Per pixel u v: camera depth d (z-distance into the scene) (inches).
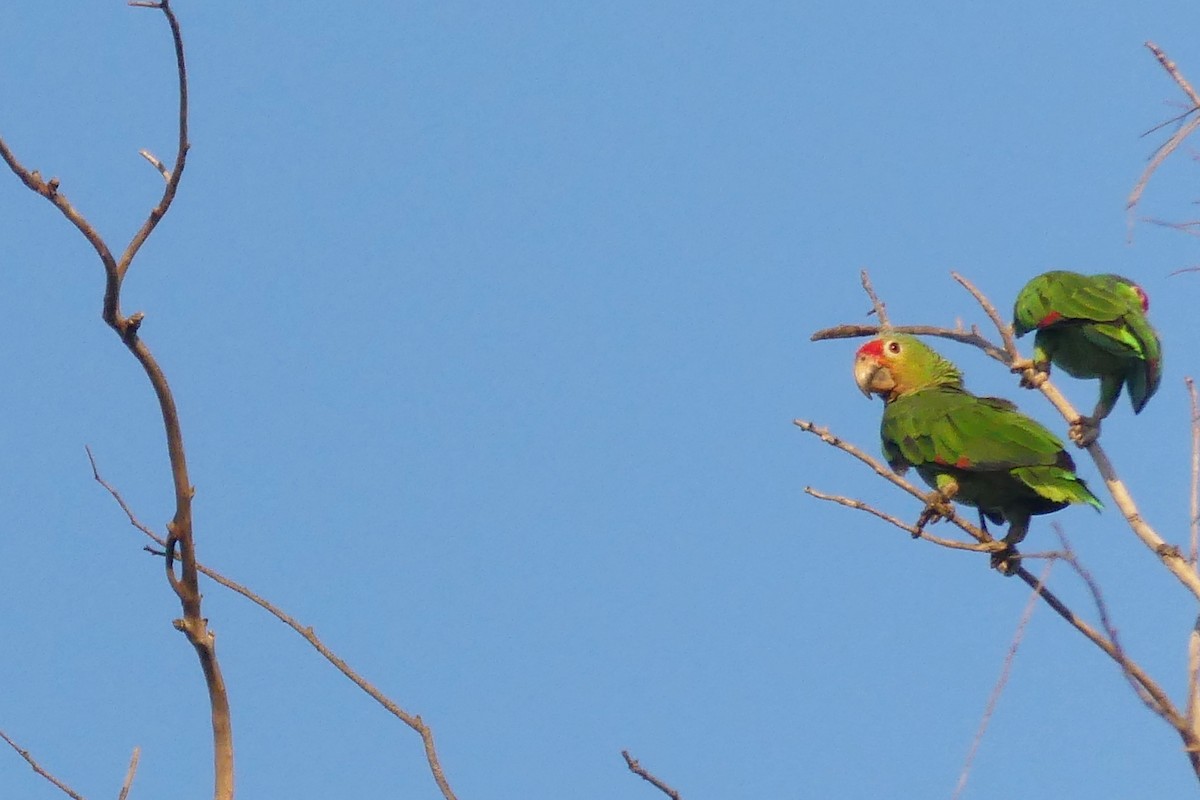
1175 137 425.1
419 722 360.8
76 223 324.5
